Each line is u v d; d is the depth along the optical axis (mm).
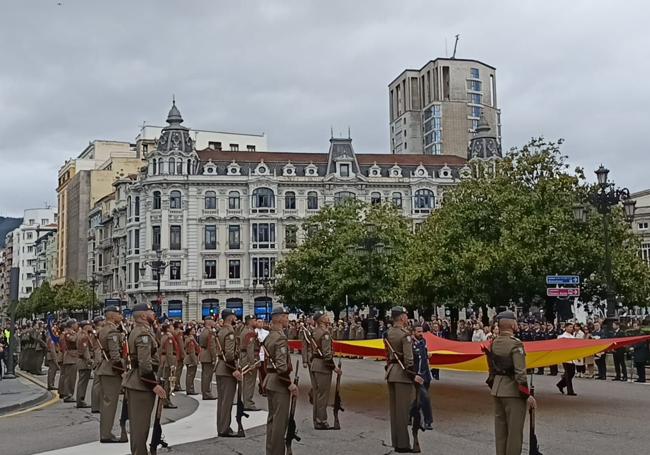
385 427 15602
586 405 18688
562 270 41625
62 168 137250
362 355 21328
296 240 82938
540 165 44781
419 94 142750
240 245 85375
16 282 30875
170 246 83750
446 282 46031
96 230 110625
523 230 41094
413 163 93375
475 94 137000
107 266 103688
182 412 18234
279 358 11609
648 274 44375
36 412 18438
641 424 15531
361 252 57312
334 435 14523
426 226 55688
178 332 22438
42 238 165500
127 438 13844
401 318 12883
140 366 11016
